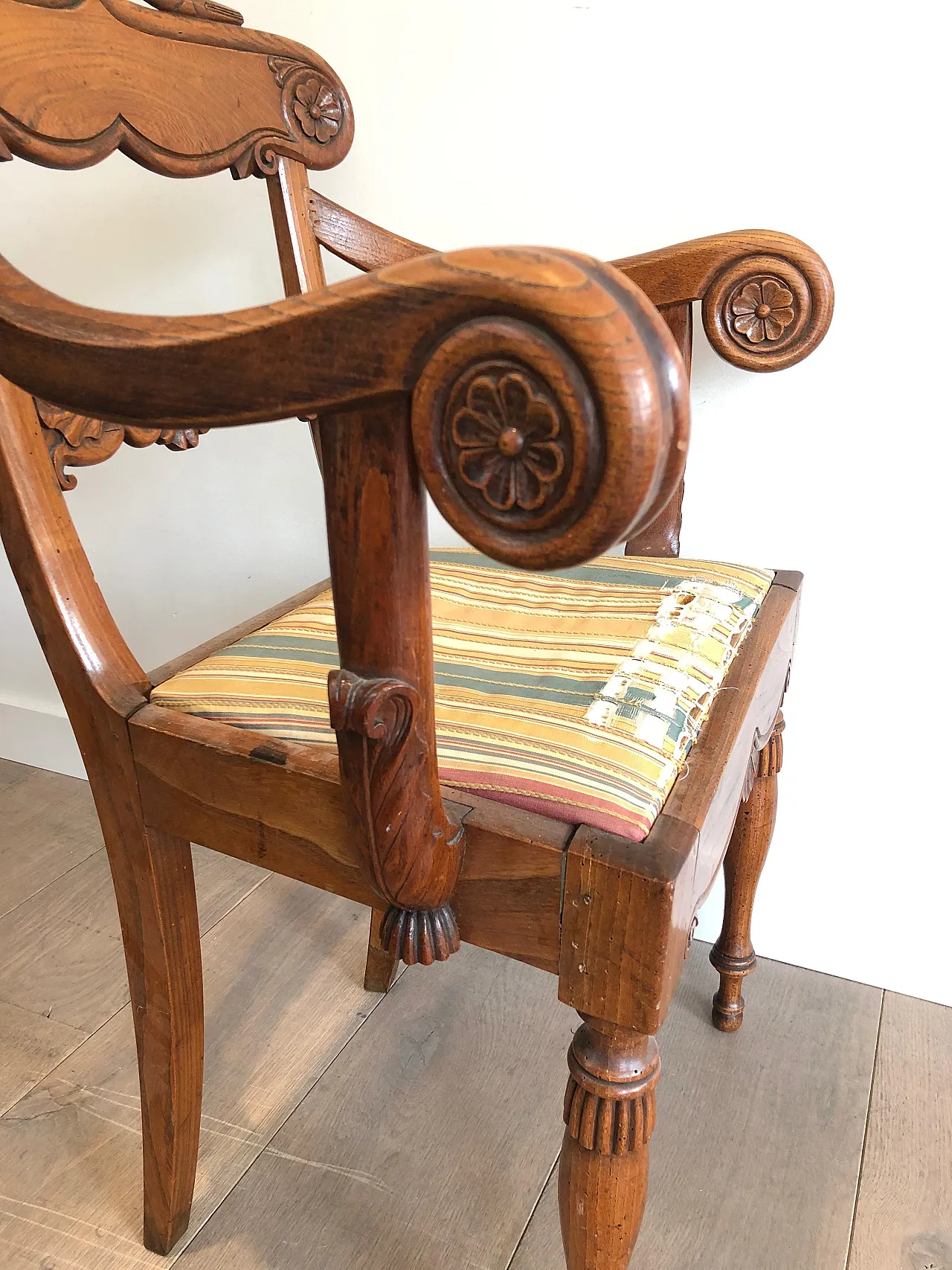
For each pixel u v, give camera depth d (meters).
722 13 0.79
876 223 0.80
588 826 0.48
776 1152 0.85
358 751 0.43
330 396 0.35
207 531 1.18
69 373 0.40
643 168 0.86
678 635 0.63
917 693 0.94
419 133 0.92
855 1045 0.97
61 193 1.06
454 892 0.50
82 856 1.23
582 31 0.83
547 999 1.03
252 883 1.19
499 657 0.62
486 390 0.31
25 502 0.57
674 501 0.82
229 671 0.61
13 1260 0.76
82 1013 0.99
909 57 0.75
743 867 0.91
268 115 0.74
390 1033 0.98
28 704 1.40
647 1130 0.52
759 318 0.73
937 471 0.86
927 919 1.01
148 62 0.64
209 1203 0.80
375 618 0.40
